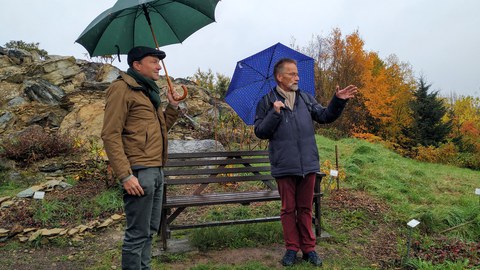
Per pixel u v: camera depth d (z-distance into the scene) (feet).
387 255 11.78
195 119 34.01
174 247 11.93
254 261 11.02
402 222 14.71
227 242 12.26
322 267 10.63
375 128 69.31
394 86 74.43
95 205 16.12
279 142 10.40
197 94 38.04
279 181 10.67
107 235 13.70
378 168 24.34
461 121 82.79
